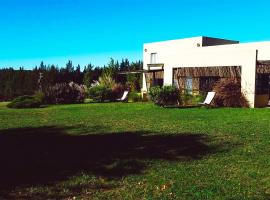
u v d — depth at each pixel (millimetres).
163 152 10039
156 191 6922
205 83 28281
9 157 9773
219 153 9812
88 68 55688
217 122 15695
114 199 6590
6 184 7500
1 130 15008
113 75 46906
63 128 15141
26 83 48875
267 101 24922
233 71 25734
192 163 8867
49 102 31156
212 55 27469
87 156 9742
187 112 20297
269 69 26766
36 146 11242
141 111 21703
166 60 31516
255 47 33188
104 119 18000
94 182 7551
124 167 8609
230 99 24109
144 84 40188
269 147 10430
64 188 7215
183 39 41469
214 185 7180
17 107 26922
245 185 7180
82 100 32344
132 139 12055
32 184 7473
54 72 53000
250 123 15188
